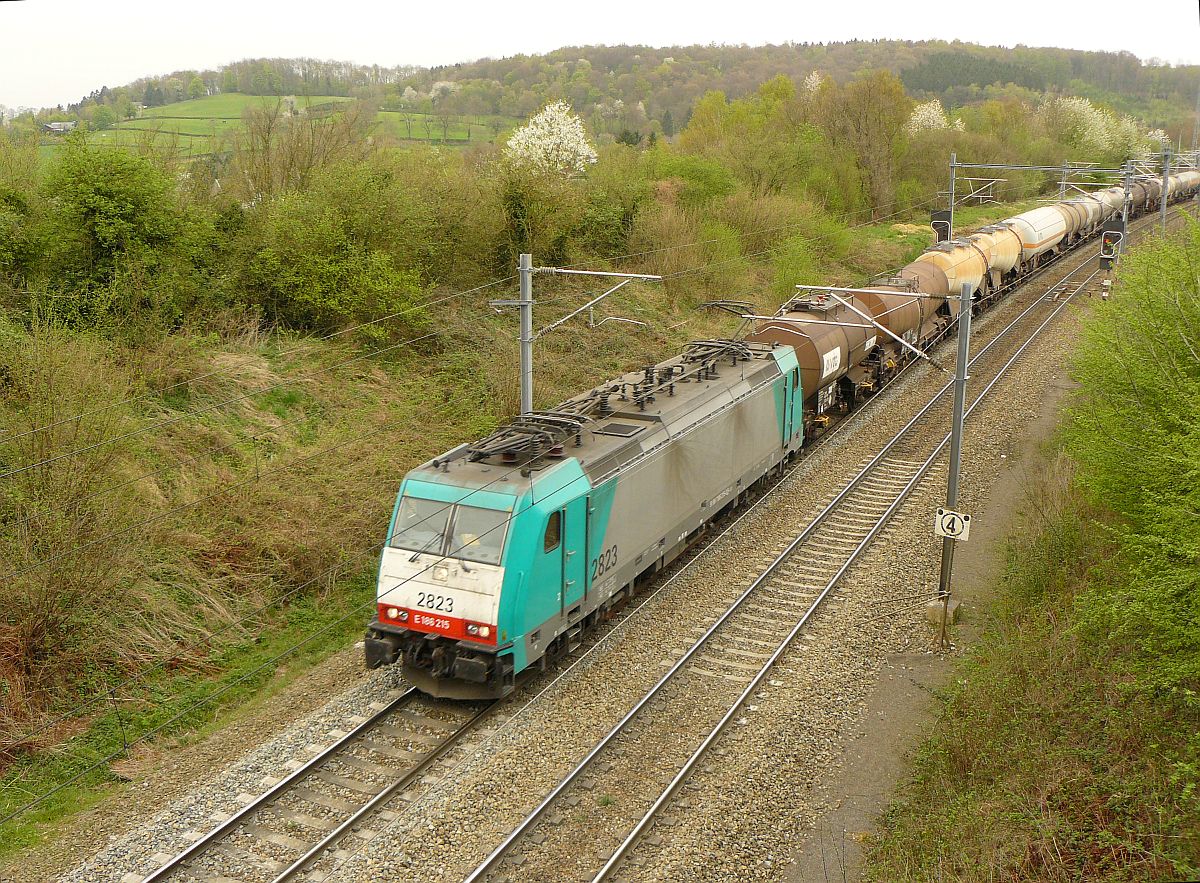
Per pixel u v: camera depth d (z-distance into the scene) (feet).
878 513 66.59
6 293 59.88
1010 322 115.96
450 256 93.81
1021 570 52.39
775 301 118.21
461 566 42.42
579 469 46.29
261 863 33.58
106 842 35.27
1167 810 29.96
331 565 55.93
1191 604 34.63
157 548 51.16
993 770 35.99
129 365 59.41
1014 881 30.07
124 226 63.46
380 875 32.73
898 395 93.66
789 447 72.59
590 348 93.76
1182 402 41.91
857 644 49.32
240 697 46.03
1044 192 234.99
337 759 39.75
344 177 78.23
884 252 153.28
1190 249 47.19
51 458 45.62
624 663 47.32
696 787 37.60
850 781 38.58
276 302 76.28
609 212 119.24
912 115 228.22
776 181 160.86
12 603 43.50
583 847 34.22
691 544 61.11
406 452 67.31
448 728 42.06
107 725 42.55
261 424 64.34
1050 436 77.46
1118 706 36.17
